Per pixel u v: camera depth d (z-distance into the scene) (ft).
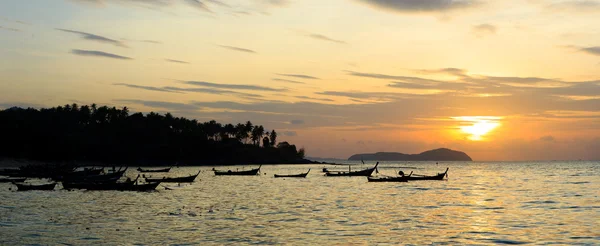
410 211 191.21
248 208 199.62
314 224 157.48
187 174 531.50
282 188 321.52
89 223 156.56
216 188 317.42
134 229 146.41
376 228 150.82
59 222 158.20
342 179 439.63
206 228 148.77
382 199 241.14
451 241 132.05
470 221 165.48
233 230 145.69
